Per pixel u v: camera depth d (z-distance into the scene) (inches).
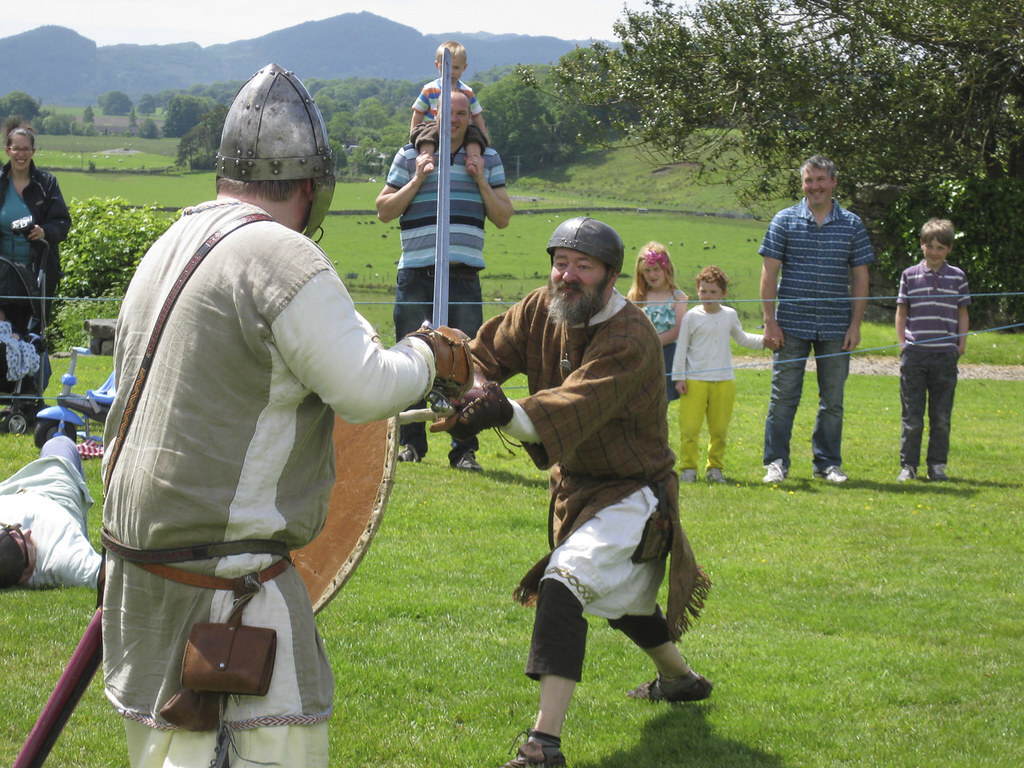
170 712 93.2
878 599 222.2
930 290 350.9
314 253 95.9
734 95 936.9
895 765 147.7
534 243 2091.5
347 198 2733.8
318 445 101.0
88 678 104.0
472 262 319.0
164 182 3457.2
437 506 281.4
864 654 188.2
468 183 318.0
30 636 179.8
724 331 337.1
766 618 209.2
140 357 97.8
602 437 146.3
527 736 139.1
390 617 200.5
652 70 951.6
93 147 6259.8
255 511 95.7
